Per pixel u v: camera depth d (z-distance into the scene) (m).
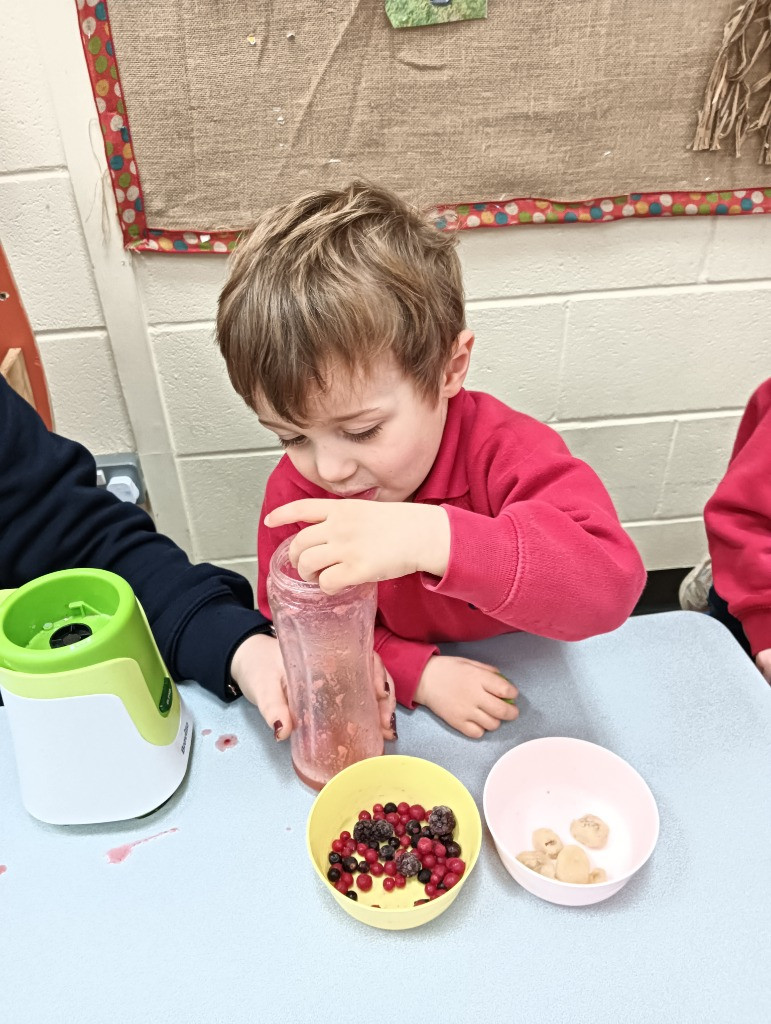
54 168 1.09
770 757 0.58
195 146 1.07
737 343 1.35
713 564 0.95
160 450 1.35
